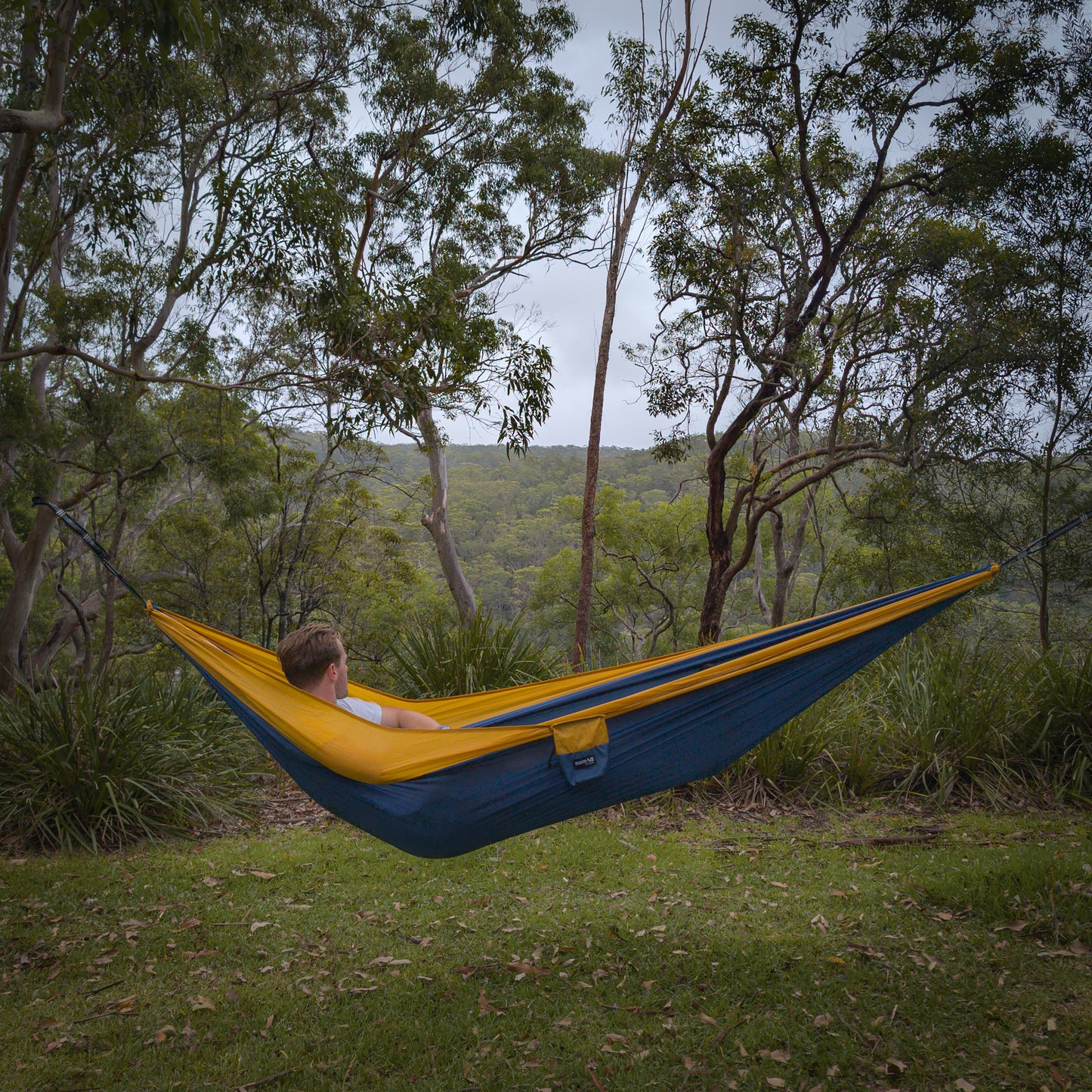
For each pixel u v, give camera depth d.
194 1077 2.79
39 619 22.66
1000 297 10.52
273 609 16.55
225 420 13.98
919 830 5.32
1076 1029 2.85
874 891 4.23
